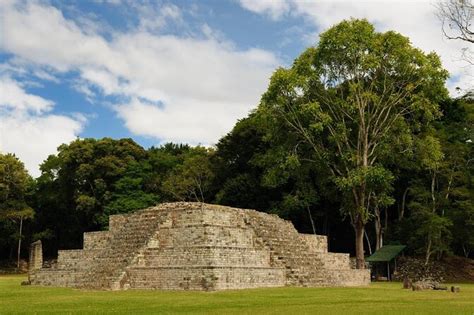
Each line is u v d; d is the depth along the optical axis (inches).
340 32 2207.2
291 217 3181.6
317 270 1819.6
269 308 1012.5
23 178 3735.2
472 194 2751.0
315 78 2298.2
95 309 1006.4
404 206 3122.5
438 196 2792.8
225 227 1684.3
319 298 1248.8
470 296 1363.2
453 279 2664.9
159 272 1569.9
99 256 1829.5
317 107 2240.4
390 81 2330.2
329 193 2755.9
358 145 2315.5
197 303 1113.4
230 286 1536.7
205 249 1555.1
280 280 1702.8
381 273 2741.1
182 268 1534.2
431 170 2812.5
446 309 989.2
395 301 1189.1
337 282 1866.4
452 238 2731.3
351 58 2250.2
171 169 3932.1
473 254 3083.2
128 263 1635.1
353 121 2375.7
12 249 4025.6
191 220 1697.8
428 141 2368.4
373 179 2169.0
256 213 1910.7
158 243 1697.8
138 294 1375.5
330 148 2491.4
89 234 2010.3
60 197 3868.1
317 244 2110.0
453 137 3011.8
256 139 3186.5
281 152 2384.4
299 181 2741.1
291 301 1168.2
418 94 2284.7
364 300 1205.7
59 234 4057.6
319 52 2267.5
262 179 2842.0
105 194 3543.3
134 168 3597.4
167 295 1331.2
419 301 1192.2
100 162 3599.9
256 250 1706.4
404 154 2454.5
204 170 3533.5
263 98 2349.9
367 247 3314.5
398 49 2217.0
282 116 2380.7
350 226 3353.8
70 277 1852.9
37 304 1123.9
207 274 1493.6
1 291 1567.4
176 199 3663.9
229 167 3378.4
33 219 3882.9
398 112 2434.8
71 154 3673.7
